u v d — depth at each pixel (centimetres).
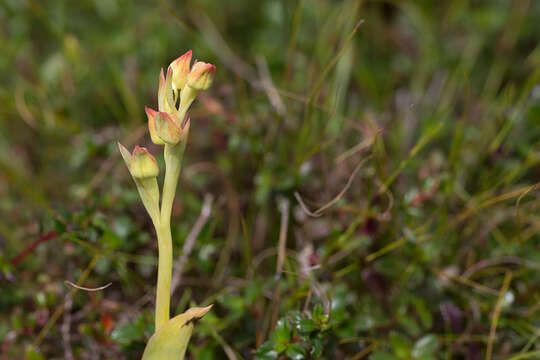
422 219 45
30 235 44
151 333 38
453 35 70
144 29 65
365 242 42
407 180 48
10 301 42
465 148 50
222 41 63
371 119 49
